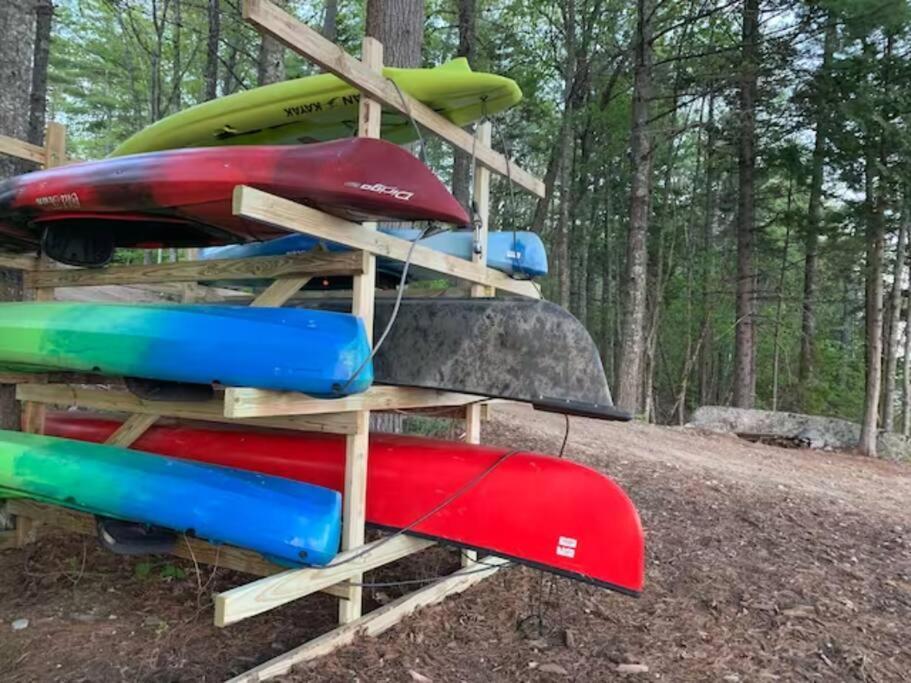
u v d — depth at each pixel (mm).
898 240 10305
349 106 2938
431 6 12648
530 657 2439
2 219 2912
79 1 14070
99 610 2553
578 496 2566
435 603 2811
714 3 10641
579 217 18094
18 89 3404
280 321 2250
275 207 2020
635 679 2334
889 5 8117
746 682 2373
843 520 4859
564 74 13375
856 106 8906
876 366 9453
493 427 6621
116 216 2697
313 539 2217
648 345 13766
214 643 2330
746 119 11555
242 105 3152
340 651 2295
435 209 2414
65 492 2654
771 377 17438
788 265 15625
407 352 2760
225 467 2555
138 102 15414
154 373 2348
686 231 17797
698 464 6535
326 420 2482
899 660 2635
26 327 2699
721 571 3494
